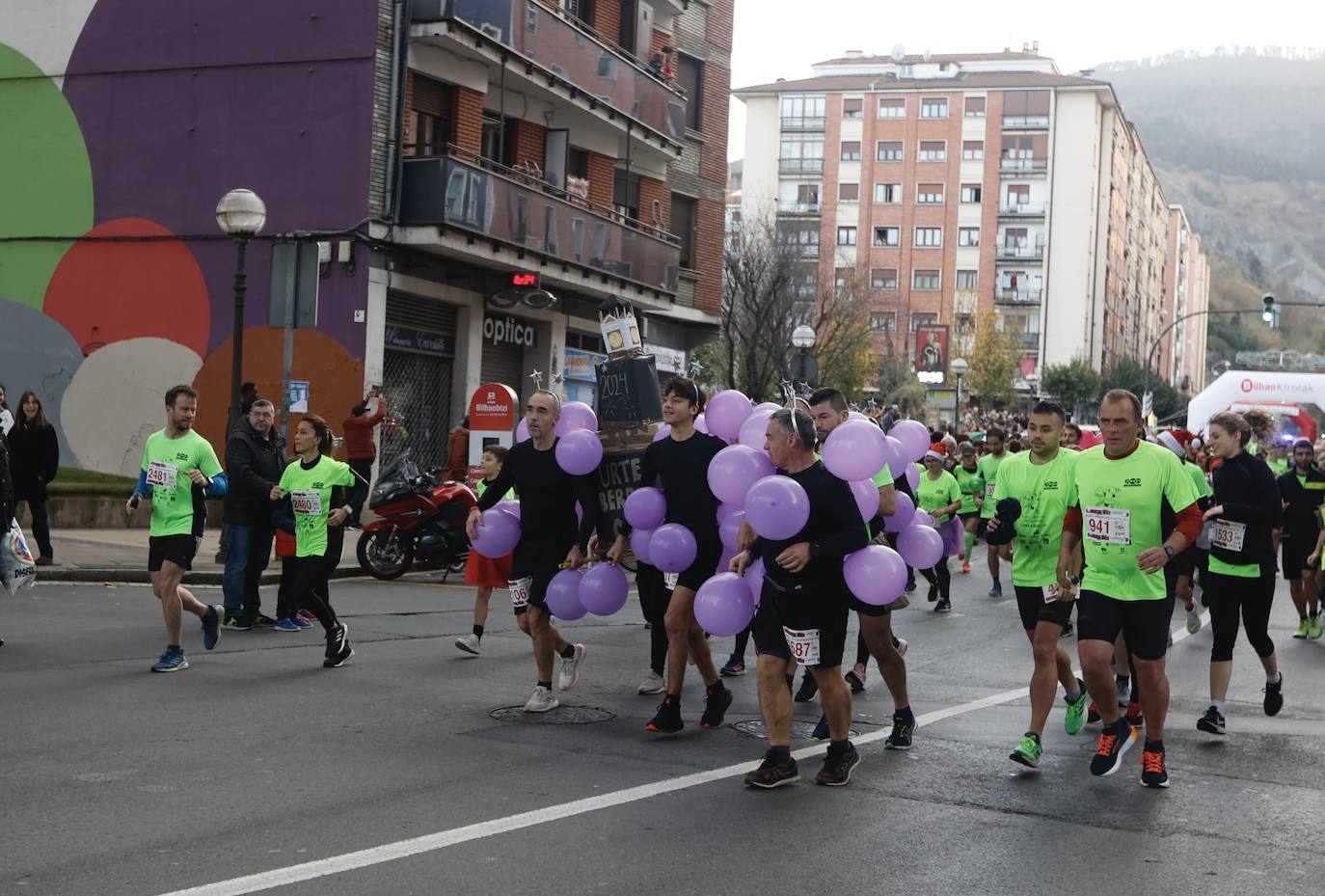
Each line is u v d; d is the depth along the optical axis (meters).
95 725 7.82
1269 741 8.54
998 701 9.72
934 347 71.06
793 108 96.88
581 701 9.15
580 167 29.17
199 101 23.34
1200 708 9.89
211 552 17.69
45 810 6.02
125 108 23.75
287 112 22.84
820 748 7.80
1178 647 13.38
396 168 22.62
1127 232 115.62
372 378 22.45
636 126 29.58
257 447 12.22
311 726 7.98
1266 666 9.54
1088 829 6.20
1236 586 8.84
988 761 7.62
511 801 6.37
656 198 31.88
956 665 11.66
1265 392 38.50
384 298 22.73
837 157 96.19
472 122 25.02
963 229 94.19
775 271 41.97
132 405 23.64
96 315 23.88
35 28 24.23
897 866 5.52
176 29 23.48
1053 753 7.88
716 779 6.95
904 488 9.02
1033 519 8.06
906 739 7.87
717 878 5.30
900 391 70.94
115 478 23.36
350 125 22.47
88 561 15.73
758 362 38.56
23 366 24.28
